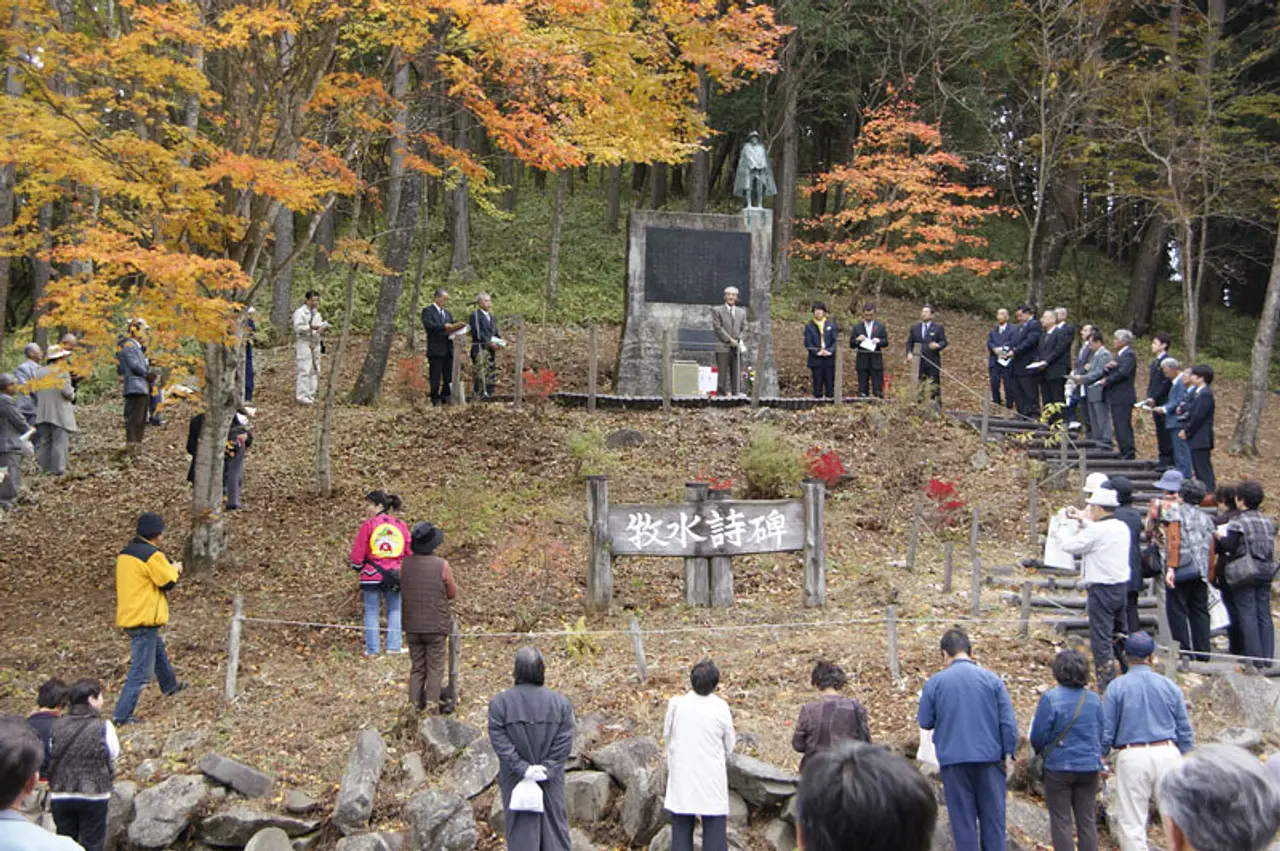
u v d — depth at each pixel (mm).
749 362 19125
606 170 38125
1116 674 8445
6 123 9273
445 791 7582
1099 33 21672
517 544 12008
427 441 15906
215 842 7461
